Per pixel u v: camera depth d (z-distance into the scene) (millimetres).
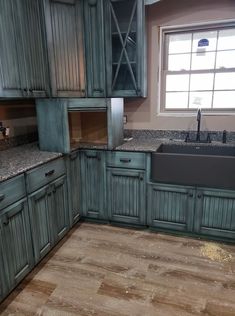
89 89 2564
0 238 1548
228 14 2377
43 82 2188
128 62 2410
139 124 2891
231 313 1568
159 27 2588
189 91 2746
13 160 1951
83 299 1688
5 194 1567
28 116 2627
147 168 2340
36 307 1631
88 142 2670
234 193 2131
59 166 2189
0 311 1605
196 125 2699
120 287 1790
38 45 2096
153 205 2420
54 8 2162
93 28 2393
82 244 2316
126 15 2344
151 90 2756
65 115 2164
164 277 1882
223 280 1843
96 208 2623
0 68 1727
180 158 2199
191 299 1678
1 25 1710
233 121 2578
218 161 2102
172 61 2734
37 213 1911
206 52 2605
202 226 2309
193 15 2469
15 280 1713
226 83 2615
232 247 2240
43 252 2020
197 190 2230
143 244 2305
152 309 1604
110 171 2467
